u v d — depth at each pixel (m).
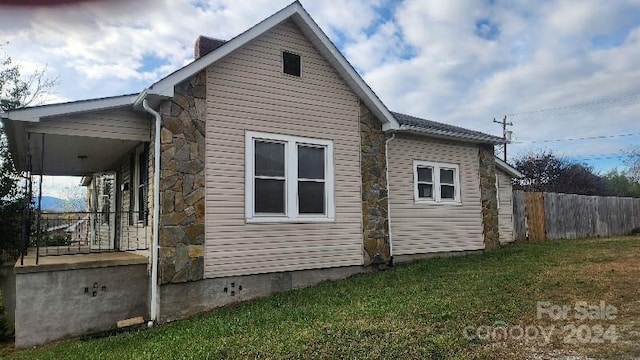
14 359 6.16
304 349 4.56
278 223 8.75
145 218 8.78
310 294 7.87
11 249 12.72
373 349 4.46
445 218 12.24
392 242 11.06
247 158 8.49
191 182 7.83
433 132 11.58
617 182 40.44
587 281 7.22
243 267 8.23
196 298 7.71
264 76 8.89
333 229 9.52
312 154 9.51
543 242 15.86
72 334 7.57
